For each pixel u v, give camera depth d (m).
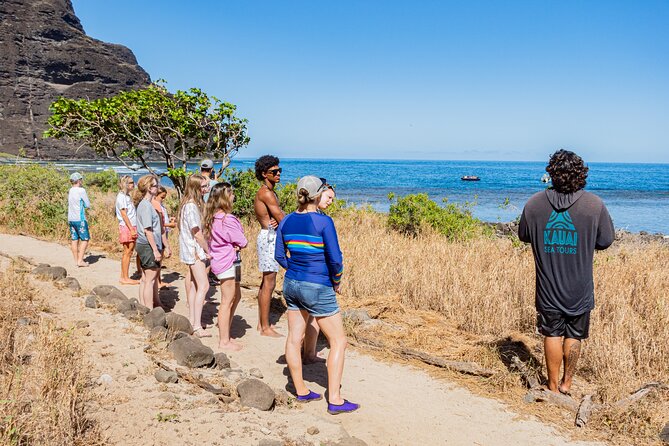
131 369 4.57
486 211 34.25
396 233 14.00
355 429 3.99
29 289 6.63
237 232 5.60
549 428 4.07
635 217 33.12
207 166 7.56
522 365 5.02
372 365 5.35
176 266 9.95
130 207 8.26
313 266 4.19
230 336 6.08
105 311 6.25
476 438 3.90
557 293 4.34
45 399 3.45
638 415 4.07
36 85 195.12
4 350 4.32
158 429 3.54
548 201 4.31
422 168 157.38
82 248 9.30
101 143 14.09
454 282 7.57
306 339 5.27
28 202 13.43
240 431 3.63
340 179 78.62
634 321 5.90
